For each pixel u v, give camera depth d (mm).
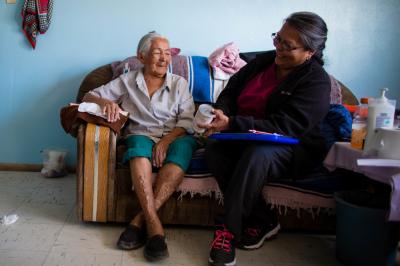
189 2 2475
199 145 1851
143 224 1611
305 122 1541
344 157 1413
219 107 1791
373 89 2688
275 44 1620
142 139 1736
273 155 1495
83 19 2441
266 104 1670
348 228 1439
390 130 1182
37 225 1713
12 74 2471
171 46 2516
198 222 1764
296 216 1754
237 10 2512
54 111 2537
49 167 2453
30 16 2352
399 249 1643
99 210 1708
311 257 1591
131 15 2459
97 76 2205
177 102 1919
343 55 2627
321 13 2566
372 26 2609
